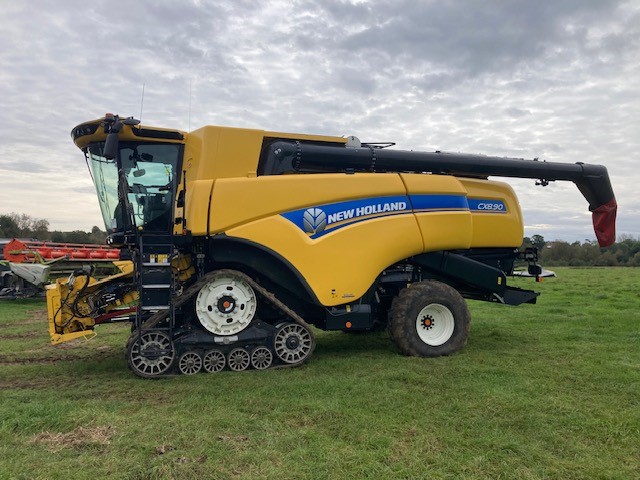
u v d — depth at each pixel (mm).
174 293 6141
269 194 6289
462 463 3527
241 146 6426
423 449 3754
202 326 6086
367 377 5711
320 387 5281
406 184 7055
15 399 4902
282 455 3637
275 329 6270
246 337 6117
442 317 7137
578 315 10836
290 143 6777
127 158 6348
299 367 6270
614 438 3975
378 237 6770
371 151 7242
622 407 4676
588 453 3715
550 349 7312
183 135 6438
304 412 4539
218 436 3969
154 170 6430
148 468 3408
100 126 6098
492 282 7738
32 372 6227
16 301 14836
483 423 4258
